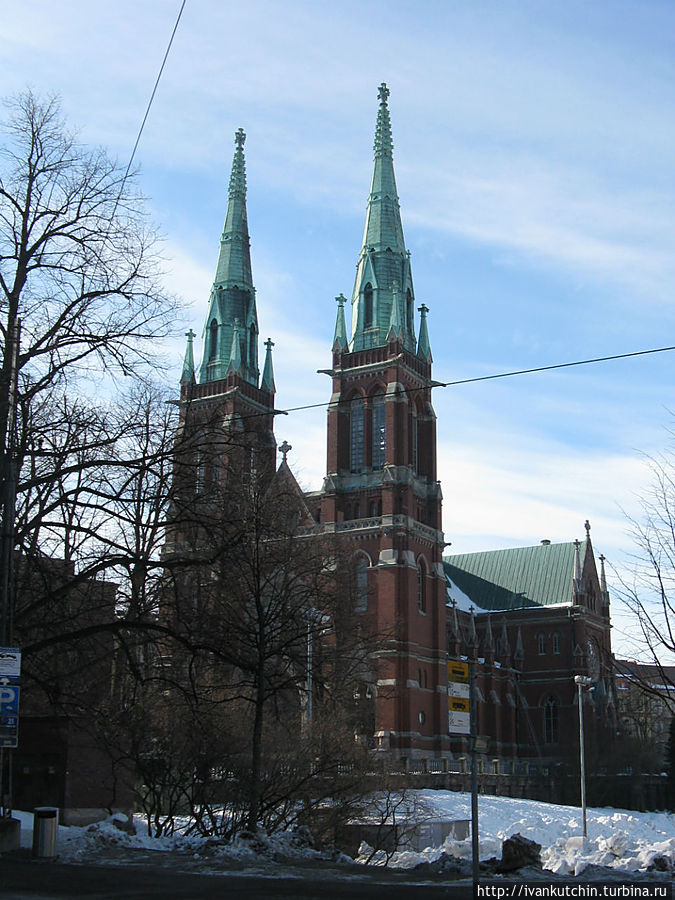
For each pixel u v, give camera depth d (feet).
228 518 119.55
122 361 105.29
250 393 399.03
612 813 285.23
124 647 108.17
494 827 211.82
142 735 126.62
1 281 101.71
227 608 122.01
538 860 83.25
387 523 358.23
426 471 386.32
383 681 341.00
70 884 62.03
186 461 116.88
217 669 138.62
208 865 80.43
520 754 458.09
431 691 359.46
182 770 131.23
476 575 517.14
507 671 460.96
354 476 376.48
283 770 131.75
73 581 100.22
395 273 395.55
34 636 113.19
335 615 171.32
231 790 131.75
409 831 144.77
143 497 114.52
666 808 349.41
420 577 370.12
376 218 401.29
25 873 69.10
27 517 105.29
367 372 382.42
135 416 121.29
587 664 460.14
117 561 102.37
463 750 366.22
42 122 106.73
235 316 405.39
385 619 348.18
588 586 486.38
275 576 136.56
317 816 130.82
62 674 111.24
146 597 117.91
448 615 436.76
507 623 483.51
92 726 129.80
